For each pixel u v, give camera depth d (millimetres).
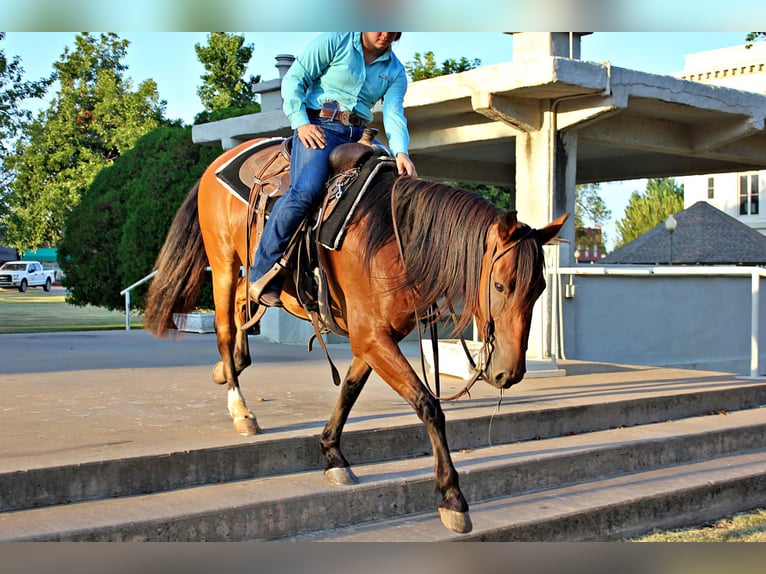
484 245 3553
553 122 8227
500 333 3408
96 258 21797
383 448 4824
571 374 7688
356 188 4012
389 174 4086
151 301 5336
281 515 3896
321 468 4598
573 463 5086
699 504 5047
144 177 20422
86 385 6516
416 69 25719
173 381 6777
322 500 4035
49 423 4875
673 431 5930
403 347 10141
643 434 5785
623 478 5234
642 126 9383
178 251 5332
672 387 6914
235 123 10062
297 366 7992
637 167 12836
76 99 43281
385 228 3857
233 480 4254
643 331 9828
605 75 7602
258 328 12414
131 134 38750
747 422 6379
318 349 9773
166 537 3551
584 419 5859
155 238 19625
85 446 4180
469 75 7930
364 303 3871
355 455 4703
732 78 27859
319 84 4453
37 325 18406
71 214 22531
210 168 5262
